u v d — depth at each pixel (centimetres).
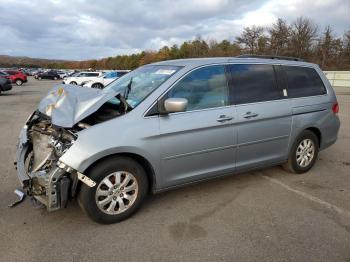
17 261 284
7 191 428
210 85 395
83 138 314
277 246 311
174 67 396
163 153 357
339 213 379
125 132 331
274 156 464
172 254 297
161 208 386
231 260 289
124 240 318
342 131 867
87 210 330
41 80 5091
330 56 4831
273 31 5403
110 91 367
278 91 458
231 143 407
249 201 409
